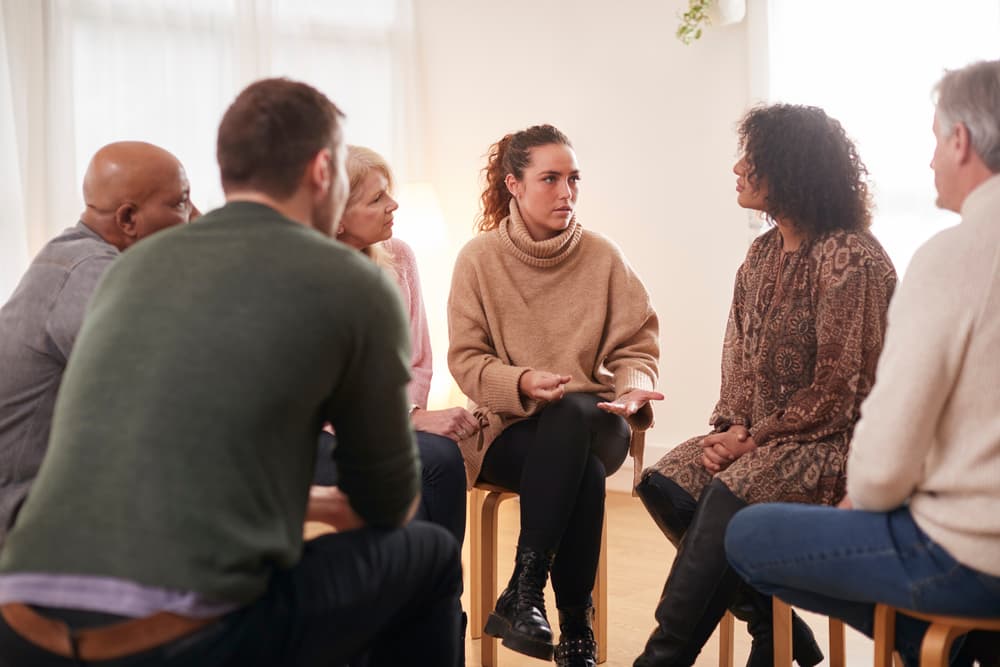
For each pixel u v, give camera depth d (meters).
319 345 1.36
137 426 1.28
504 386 2.50
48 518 1.27
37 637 1.28
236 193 1.50
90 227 1.93
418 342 2.68
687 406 4.32
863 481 1.57
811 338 2.15
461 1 4.74
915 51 3.60
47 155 4.02
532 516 2.35
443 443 2.39
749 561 1.76
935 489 1.55
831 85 3.79
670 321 4.35
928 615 1.59
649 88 4.31
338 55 4.63
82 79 4.10
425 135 4.87
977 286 1.48
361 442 1.47
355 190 2.44
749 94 3.98
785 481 2.07
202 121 4.32
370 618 1.52
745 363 2.29
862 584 1.62
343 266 1.41
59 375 1.83
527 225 2.71
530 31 4.59
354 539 1.53
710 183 4.18
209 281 1.36
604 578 2.61
